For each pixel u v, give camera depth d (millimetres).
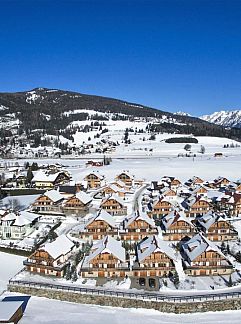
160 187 188000
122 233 117688
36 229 130625
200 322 76250
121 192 175125
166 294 84188
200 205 142500
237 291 85125
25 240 120812
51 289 86562
